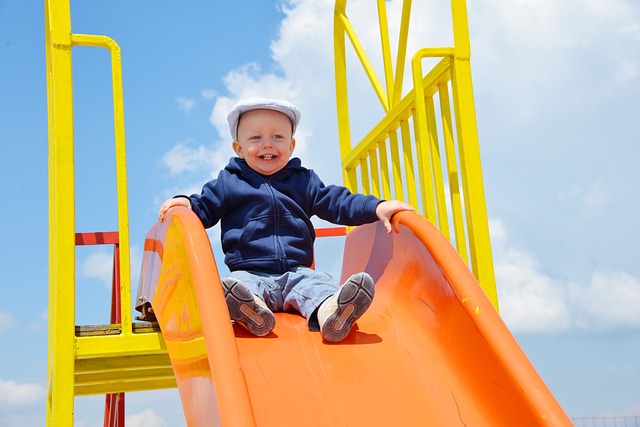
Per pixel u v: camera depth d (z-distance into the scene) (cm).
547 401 171
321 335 223
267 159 266
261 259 253
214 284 191
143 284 280
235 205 262
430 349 212
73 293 255
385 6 387
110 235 291
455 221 294
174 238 221
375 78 397
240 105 267
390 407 193
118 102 265
